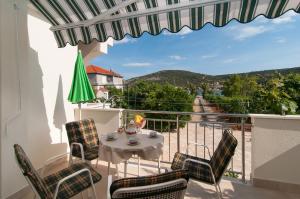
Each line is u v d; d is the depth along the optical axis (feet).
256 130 9.80
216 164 8.10
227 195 9.20
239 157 18.16
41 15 11.86
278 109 14.52
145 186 4.23
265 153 9.70
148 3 7.97
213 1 7.25
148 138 9.61
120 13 8.64
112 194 4.15
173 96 40.98
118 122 13.98
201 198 9.01
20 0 9.05
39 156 11.90
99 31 9.69
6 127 8.31
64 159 13.82
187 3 7.55
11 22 8.58
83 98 12.80
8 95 8.41
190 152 18.85
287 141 9.36
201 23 7.95
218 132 27.35
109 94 42.70
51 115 12.85
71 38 10.39
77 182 7.17
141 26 8.88
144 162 13.19
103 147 8.71
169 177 4.42
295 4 6.63
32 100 11.40
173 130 22.27
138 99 42.27
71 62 14.70
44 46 12.25
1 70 8.11
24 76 9.20
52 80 12.94
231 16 7.48
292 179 9.34
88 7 8.46
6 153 8.33
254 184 9.91
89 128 12.24
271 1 6.76
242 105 34.45
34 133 11.55
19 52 8.96
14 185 8.69
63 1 8.40
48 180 7.34
